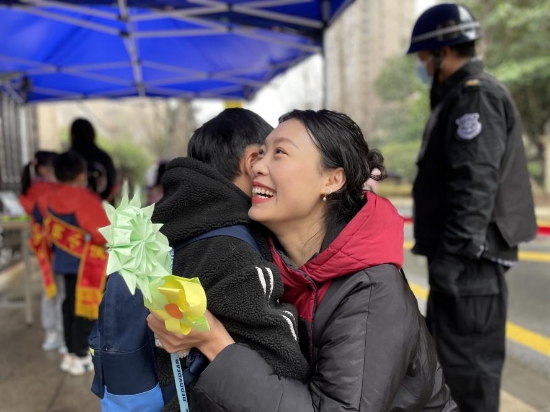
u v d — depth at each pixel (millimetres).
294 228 1007
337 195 978
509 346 3490
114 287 941
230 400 817
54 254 2920
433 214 1973
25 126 8578
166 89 6992
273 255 992
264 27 4164
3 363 3115
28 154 8836
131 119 30344
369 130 29047
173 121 18250
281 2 3748
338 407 812
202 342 847
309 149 943
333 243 919
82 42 4996
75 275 2861
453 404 1084
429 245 2000
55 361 3152
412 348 894
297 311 976
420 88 16781
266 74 6266
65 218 2797
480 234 1749
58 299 3285
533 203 1910
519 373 3025
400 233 985
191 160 991
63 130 22688
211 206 965
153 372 940
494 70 13555
